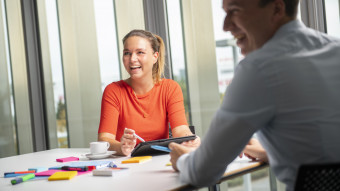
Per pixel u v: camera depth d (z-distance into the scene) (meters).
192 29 2.85
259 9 0.94
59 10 3.50
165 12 3.00
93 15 3.31
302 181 0.81
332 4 2.27
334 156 0.85
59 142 3.63
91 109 3.38
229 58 2.66
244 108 0.88
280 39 0.92
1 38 3.86
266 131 0.94
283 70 0.86
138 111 2.21
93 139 3.38
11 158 1.99
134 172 1.32
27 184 1.25
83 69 3.41
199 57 2.82
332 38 0.96
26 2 3.66
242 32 1.01
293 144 0.87
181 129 2.15
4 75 3.87
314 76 0.86
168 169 1.33
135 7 3.12
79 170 1.40
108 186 1.13
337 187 0.83
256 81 0.87
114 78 3.24
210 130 0.94
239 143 0.91
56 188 1.16
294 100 0.85
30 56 3.67
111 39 3.23
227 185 2.72
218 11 2.70
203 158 0.96
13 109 3.86
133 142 1.77
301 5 2.33
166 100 2.24
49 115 3.67
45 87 3.66
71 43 3.46
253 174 2.62
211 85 2.77
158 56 2.30
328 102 0.85
